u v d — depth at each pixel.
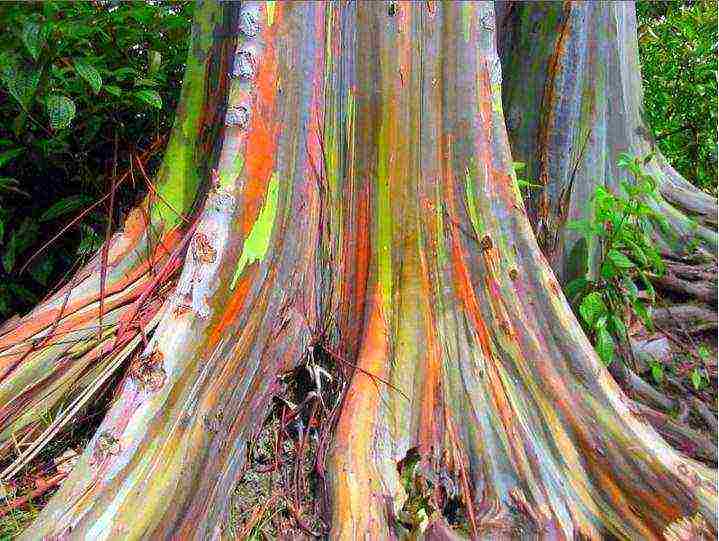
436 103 2.29
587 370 2.31
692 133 4.84
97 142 3.41
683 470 2.20
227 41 2.62
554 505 2.16
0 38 2.56
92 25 3.04
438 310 2.33
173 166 2.69
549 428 2.26
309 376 2.47
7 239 3.15
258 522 2.22
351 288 2.44
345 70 2.36
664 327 3.50
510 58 3.48
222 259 2.13
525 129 3.43
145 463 1.92
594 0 3.33
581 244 3.30
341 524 2.00
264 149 2.19
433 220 2.33
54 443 2.37
